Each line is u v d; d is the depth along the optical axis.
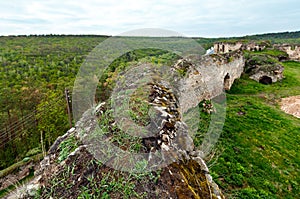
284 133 8.66
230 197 5.22
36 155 9.88
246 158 6.80
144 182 2.05
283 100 12.19
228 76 12.89
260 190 5.62
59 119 10.48
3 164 12.30
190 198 2.02
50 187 2.21
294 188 6.04
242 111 10.05
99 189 2.05
